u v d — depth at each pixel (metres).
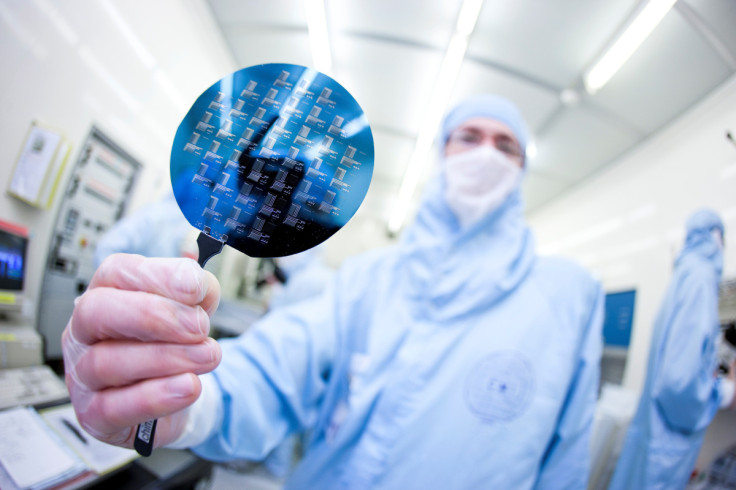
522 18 2.01
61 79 1.59
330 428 1.03
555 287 1.07
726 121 1.95
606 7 1.81
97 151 1.88
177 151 0.45
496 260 1.11
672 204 2.19
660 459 1.26
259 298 4.27
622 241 2.60
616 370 2.20
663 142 2.41
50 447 0.83
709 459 1.25
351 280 1.20
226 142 0.46
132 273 0.40
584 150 2.91
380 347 1.05
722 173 1.89
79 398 0.42
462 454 0.91
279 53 2.61
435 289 1.09
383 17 2.21
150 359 0.39
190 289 0.39
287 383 0.85
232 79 0.48
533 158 3.21
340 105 0.48
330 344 1.02
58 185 1.63
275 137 0.46
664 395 1.33
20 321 1.30
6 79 1.37
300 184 0.45
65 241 1.75
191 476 1.08
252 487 1.79
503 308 1.05
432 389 0.97
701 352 1.30
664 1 1.65
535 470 0.90
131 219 1.82
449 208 1.23
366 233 6.14
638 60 2.05
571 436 0.93
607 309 2.52
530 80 2.42
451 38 2.20
